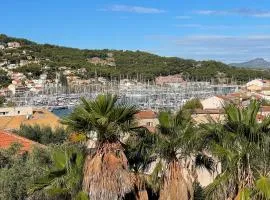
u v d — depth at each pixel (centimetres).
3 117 7562
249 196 1394
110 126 1480
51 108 18012
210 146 1509
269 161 1432
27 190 1711
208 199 1468
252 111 1469
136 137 1627
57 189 1531
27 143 2975
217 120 1559
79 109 1517
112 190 1438
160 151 1612
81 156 1587
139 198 1612
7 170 1886
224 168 1470
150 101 18362
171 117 1638
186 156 1630
